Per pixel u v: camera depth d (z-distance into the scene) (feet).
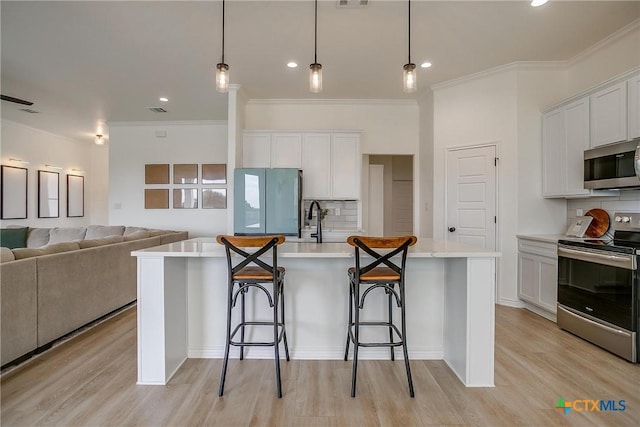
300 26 9.48
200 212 19.77
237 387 6.82
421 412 5.99
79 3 8.32
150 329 6.97
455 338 7.49
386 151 16.07
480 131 12.98
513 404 6.23
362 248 6.48
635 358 7.75
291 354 8.21
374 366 7.79
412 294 8.21
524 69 12.09
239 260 7.97
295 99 15.80
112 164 19.95
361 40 10.30
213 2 8.36
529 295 11.54
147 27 9.46
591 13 8.94
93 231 17.13
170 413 5.93
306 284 8.23
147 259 7.00
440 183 14.03
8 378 7.11
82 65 11.91
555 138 11.35
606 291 8.42
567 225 12.10
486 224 12.85
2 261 7.45
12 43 10.30
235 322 8.29
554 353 8.38
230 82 13.69
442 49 10.94
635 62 9.61
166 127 19.83
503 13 8.91
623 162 8.59
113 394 6.53
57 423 5.63
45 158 21.09
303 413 5.96
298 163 14.85
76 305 9.46
